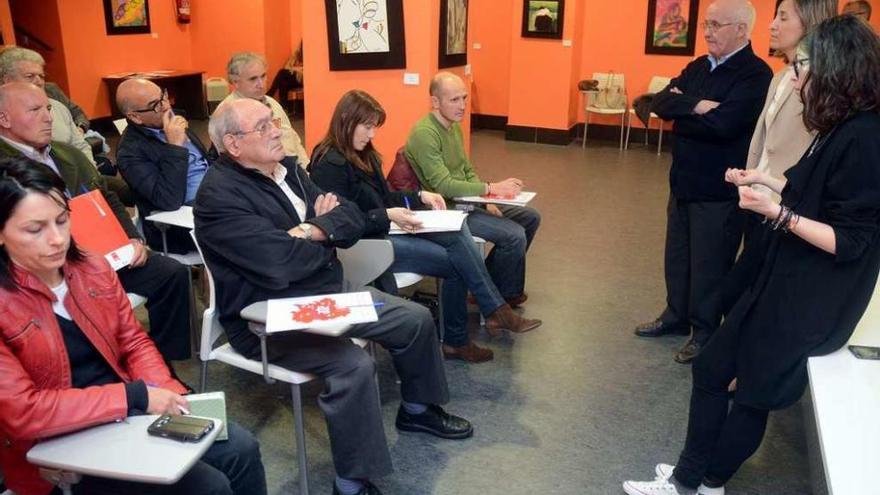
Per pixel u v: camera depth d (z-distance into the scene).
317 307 2.04
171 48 10.52
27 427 1.47
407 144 3.48
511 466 2.45
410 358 2.44
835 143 1.75
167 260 2.79
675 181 3.27
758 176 2.19
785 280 1.86
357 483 2.18
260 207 2.26
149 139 3.21
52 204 1.56
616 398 2.92
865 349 1.91
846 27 1.72
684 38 8.76
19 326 1.55
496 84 9.99
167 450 1.45
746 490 2.36
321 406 2.12
